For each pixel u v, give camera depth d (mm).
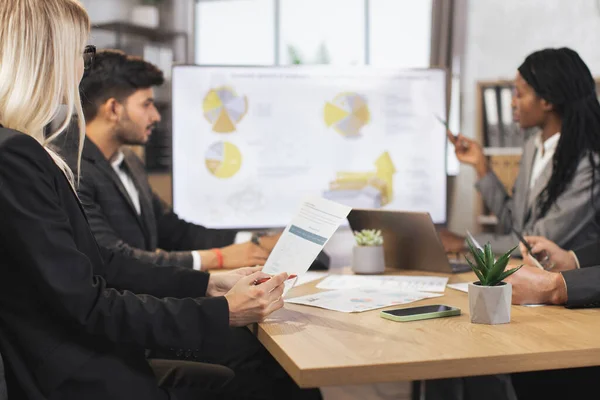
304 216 1708
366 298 1677
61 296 1177
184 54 4328
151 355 1897
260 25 4574
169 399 1333
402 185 2678
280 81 2580
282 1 4516
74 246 1226
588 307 1556
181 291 1607
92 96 2314
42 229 1167
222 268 2227
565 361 1182
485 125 3469
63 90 1290
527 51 3652
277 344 1237
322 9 4445
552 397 1872
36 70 1235
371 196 2660
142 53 4191
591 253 1887
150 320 1261
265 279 1453
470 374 1140
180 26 4320
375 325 1388
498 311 1385
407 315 1439
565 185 2398
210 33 4602
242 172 2598
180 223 2561
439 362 1125
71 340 1231
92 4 4141
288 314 1507
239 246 2273
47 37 1248
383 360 1119
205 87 2551
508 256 1386
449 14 3816
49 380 1194
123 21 4164
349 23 4398
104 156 2264
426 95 2662
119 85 2320
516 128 3412
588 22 3561
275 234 2395
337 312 1524
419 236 2057
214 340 1312
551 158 2486
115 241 2150
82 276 1214
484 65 3740
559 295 1565
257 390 1791
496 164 3422
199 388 1520
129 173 2457
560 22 3604
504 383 1562
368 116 2633
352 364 1096
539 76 2482
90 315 1212
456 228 3643
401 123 2654
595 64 3561
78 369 1215
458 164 3611
